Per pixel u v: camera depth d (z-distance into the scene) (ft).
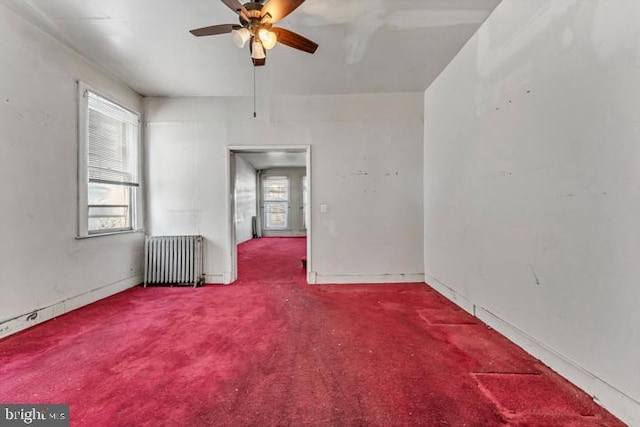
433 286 12.08
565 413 4.81
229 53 9.55
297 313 9.34
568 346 5.62
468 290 9.28
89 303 10.11
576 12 5.31
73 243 9.44
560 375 5.81
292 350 6.94
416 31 8.43
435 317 8.94
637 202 4.38
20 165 7.77
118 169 11.73
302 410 4.92
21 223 7.79
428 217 12.54
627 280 4.53
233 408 4.97
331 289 12.04
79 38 8.68
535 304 6.45
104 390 5.42
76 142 9.53
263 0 6.91
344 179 13.03
